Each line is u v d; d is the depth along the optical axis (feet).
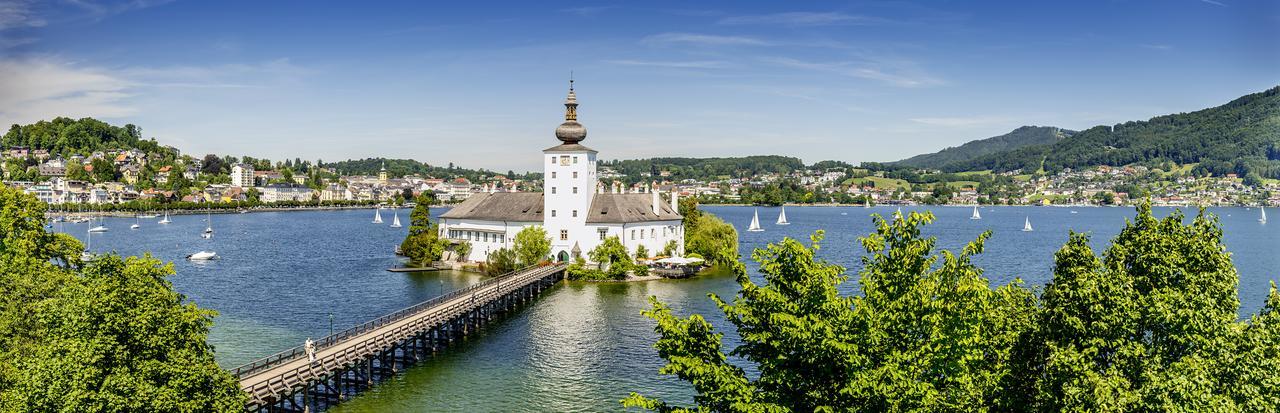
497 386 211.00
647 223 456.45
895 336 92.02
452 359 239.50
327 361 195.52
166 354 129.80
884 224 98.73
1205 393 85.56
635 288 379.55
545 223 441.68
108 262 134.62
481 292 301.22
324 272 457.68
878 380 86.43
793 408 95.66
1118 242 104.94
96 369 121.29
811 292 94.94
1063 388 89.10
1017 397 99.04
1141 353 90.53
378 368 230.07
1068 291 98.27
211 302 348.59
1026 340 103.40
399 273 449.06
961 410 91.56
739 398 92.99
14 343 150.92
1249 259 555.28
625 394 204.23
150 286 136.36
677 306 327.88
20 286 161.38
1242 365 91.45
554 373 223.30
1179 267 98.32
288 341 266.36
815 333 90.38
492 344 258.37
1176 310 89.66
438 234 497.05
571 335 271.28
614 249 411.75
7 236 239.50
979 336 94.53
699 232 486.79
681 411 102.12
